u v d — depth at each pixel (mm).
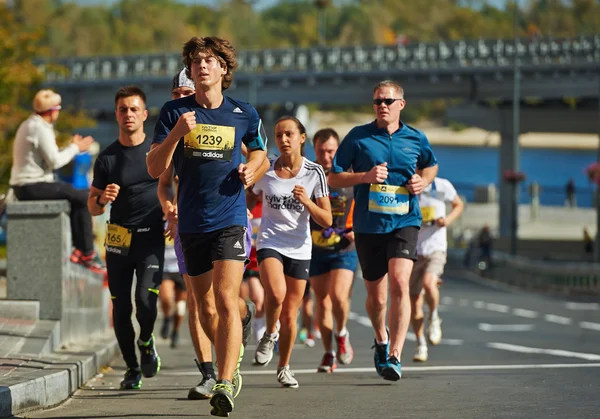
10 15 76812
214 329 16234
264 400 17422
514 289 80562
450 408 16047
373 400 17250
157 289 19781
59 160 26062
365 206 20281
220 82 15688
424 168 20641
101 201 19297
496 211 155375
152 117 152875
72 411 16188
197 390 17297
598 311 55688
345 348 24094
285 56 142500
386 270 20359
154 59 152875
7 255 23125
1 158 71562
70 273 23969
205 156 15508
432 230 27047
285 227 20125
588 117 134625
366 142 20312
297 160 20203
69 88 149500
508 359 26359
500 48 129500
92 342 25703
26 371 17578
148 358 19734
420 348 26000
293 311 20016
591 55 124812
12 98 72062
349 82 137625
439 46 133500
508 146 135750
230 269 15414
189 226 15609
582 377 20359
